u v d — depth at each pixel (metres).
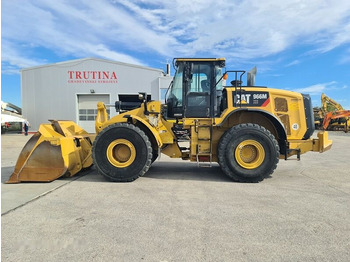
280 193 4.12
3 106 23.12
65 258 2.19
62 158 4.71
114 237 2.56
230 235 2.62
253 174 4.76
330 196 3.97
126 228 2.76
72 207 3.38
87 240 2.49
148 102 5.31
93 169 6.05
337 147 11.52
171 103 5.58
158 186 4.52
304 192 4.19
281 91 5.30
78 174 5.49
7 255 2.23
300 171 5.99
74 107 20.97
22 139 15.98
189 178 5.18
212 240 2.52
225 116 5.01
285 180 5.05
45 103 21.23
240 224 2.89
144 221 2.95
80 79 20.81
